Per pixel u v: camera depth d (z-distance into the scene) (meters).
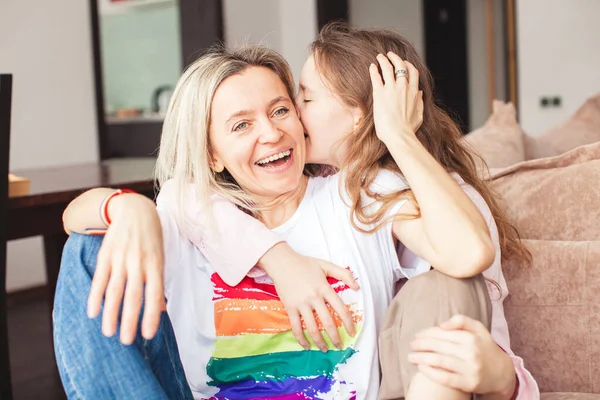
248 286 1.25
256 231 1.22
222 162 1.29
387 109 1.21
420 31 7.45
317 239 1.27
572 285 1.36
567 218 1.47
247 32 5.52
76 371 1.02
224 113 1.23
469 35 7.64
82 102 4.59
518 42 5.96
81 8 4.57
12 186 2.00
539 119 5.93
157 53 7.57
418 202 1.12
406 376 1.05
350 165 1.28
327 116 1.31
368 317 1.22
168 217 1.27
